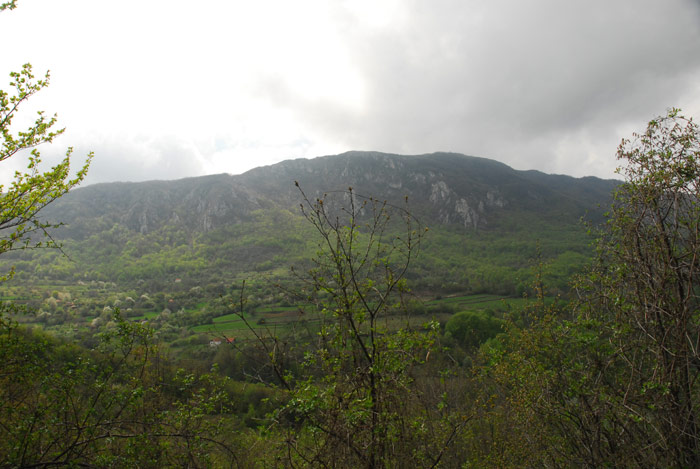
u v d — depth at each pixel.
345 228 4.84
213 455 7.44
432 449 5.55
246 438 7.54
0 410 5.61
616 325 5.41
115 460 5.88
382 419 4.70
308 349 4.90
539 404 6.22
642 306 5.23
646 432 5.21
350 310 4.74
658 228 5.04
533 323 6.78
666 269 4.96
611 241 5.78
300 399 4.31
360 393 4.87
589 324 5.55
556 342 6.20
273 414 4.56
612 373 5.74
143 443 6.15
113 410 6.60
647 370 5.36
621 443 5.38
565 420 6.07
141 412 6.74
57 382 5.79
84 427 5.58
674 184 5.08
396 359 4.90
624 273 5.37
